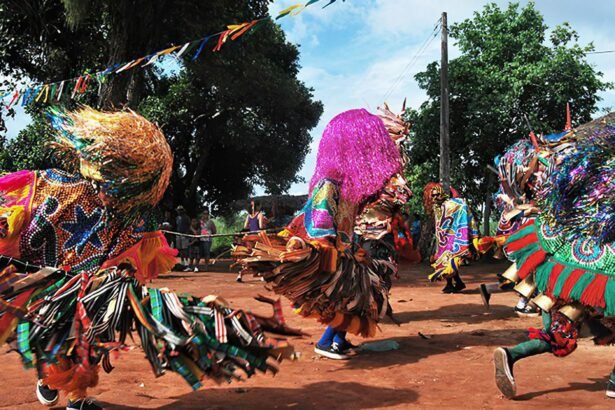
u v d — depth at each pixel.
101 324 3.19
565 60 20.48
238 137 31.23
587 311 4.00
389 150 4.81
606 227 3.82
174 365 3.22
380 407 3.83
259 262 4.39
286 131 33.97
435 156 23.47
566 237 4.00
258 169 36.66
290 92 29.98
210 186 36.94
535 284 4.26
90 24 20.84
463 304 8.94
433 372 4.78
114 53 18.14
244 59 23.36
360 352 5.52
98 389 4.19
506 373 3.93
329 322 4.87
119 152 3.38
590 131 4.11
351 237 4.91
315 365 5.05
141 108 30.12
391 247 6.54
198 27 18.86
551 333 4.02
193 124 32.84
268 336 3.46
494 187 22.14
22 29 20.66
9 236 3.20
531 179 5.24
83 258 3.39
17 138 25.70
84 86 10.98
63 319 3.21
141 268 3.68
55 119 3.55
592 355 5.38
